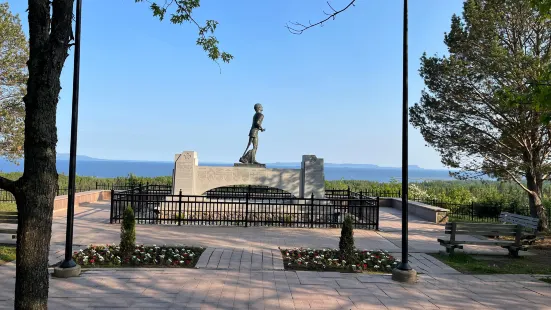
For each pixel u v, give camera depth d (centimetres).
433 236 1219
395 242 1102
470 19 1345
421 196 2172
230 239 1059
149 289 629
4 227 1038
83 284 648
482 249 1052
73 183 709
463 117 1430
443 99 1452
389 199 2145
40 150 389
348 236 841
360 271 779
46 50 392
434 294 646
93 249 855
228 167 1579
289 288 654
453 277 758
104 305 553
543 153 1370
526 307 589
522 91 1226
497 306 591
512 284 716
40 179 388
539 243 1134
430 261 888
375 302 596
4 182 385
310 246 994
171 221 1329
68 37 411
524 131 1289
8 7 1755
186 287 644
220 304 568
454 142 1439
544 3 769
